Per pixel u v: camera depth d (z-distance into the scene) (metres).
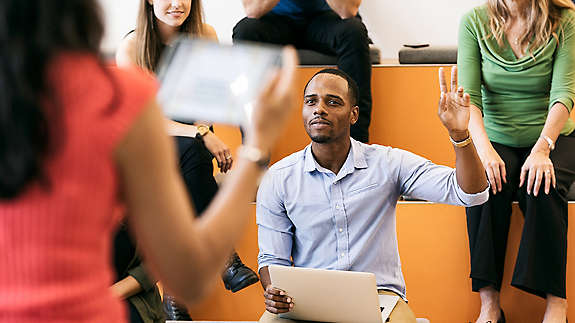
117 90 0.73
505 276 2.70
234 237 0.83
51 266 0.71
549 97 2.71
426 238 2.78
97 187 0.73
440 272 2.78
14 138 0.67
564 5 2.71
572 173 2.59
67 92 0.70
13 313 0.71
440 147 3.15
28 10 0.68
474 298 2.76
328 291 2.00
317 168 2.26
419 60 3.14
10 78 0.67
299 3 3.07
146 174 0.75
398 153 2.28
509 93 2.72
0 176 0.68
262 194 2.31
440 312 2.78
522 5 2.67
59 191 0.70
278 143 3.14
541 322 2.67
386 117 3.16
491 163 2.54
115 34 4.20
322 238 2.27
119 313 0.80
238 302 2.76
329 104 2.21
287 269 2.03
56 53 0.70
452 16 4.22
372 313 1.97
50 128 0.69
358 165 2.25
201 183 2.57
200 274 0.80
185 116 0.81
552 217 2.47
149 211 0.77
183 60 0.84
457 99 1.96
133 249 1.91
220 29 4.24
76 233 0.73
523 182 2.52
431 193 2.20
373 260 2.25
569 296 2.68
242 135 2.86
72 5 0.71
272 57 0.84
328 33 2.96
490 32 2.72
